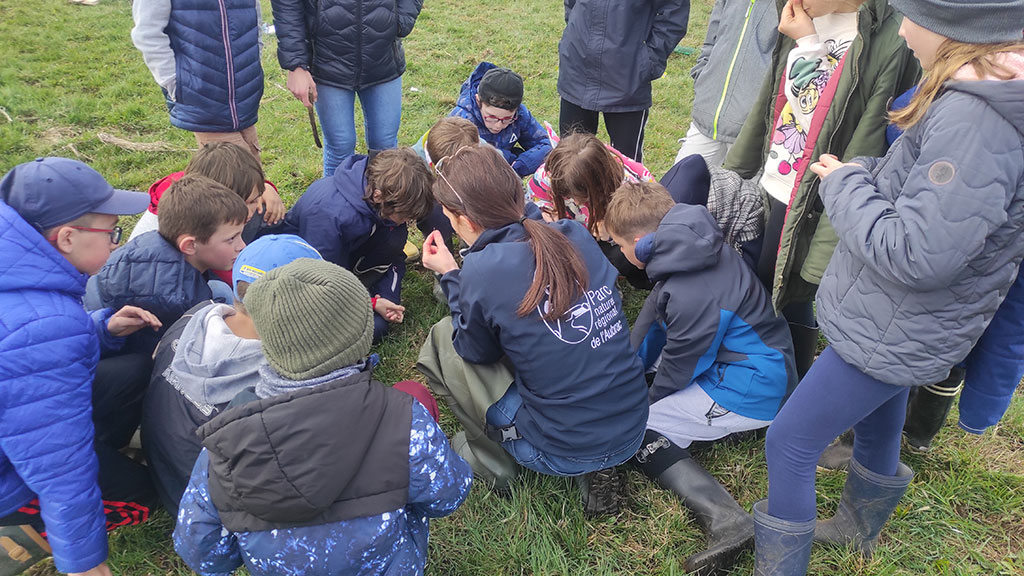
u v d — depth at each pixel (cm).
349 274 157
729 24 327
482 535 228
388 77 377
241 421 144
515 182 213
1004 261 148
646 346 269
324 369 150
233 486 146
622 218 251
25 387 162
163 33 309
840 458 251
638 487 246
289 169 442
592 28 365
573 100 388
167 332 212
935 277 142
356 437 149
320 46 352
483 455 242
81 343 174
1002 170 133
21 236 167
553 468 226
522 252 204
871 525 214
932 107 145
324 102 368
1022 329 181
